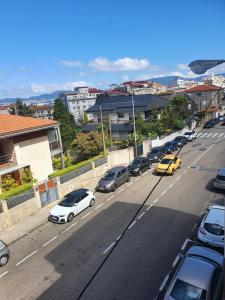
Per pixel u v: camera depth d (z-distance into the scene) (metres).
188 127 58.91
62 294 13.30
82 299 12.85
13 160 26.23
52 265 15.70
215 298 10.59
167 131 51.44
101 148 36.84
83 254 16.44
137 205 22.83
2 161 26.23
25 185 23.58
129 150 38.00
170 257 15.31
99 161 31.31
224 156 36.38
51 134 30.56
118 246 16.86
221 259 12.69
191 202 22.50
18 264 16.19
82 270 14.95
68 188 26.75
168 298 10.88
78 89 148.12
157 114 54.19
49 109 104.94
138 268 14.62
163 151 38.44
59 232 19.52
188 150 41.97
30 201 22.81
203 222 16.33
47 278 14.61
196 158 36.62
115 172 27.62
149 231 18.33
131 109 56.94
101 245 17.20
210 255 12.92
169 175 30.06
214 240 15.35
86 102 119.75
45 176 29.27
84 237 18.42
